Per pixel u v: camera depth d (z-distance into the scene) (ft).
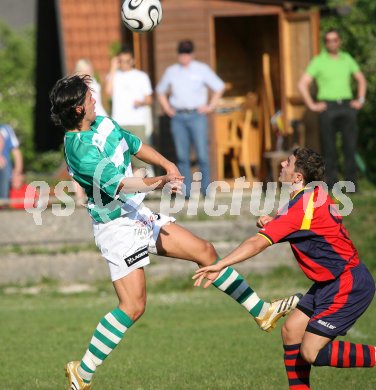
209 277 75.51
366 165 211.00
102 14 234.58
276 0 199.72
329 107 180.65
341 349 77.30
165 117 196.54
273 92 211.20
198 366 99.76
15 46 360.48
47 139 295.07
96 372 98.48
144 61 202.59
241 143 214.69
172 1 197.57
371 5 221.66
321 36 221.87
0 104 320.91
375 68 215.31
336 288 76.43
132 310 81.10
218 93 178.19
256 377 93.66
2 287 162.20
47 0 266.16
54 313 137.08
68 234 172.14
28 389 90.99
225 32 220.84
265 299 141.28
